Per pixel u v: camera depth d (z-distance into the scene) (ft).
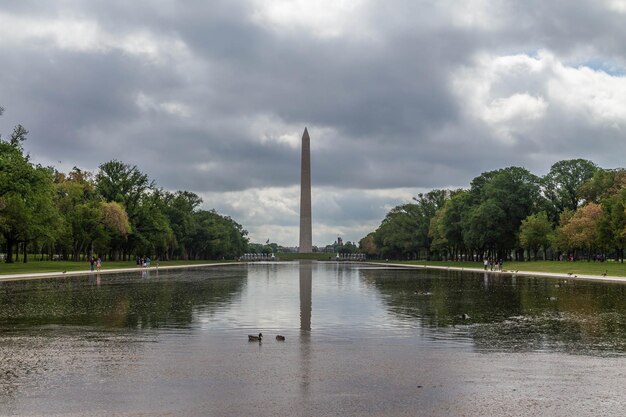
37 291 134.10
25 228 260.21
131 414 36.65
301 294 128.77
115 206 321.52
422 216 509.35
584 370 49.21
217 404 38.78
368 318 84.53
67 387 43.16
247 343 62.49
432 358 54.29
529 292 135.23
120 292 132.26
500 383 44.65
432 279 199.82
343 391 42.16
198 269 307.37
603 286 156.97
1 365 50.85
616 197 284.82
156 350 58.18
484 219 347.56
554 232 327.67
